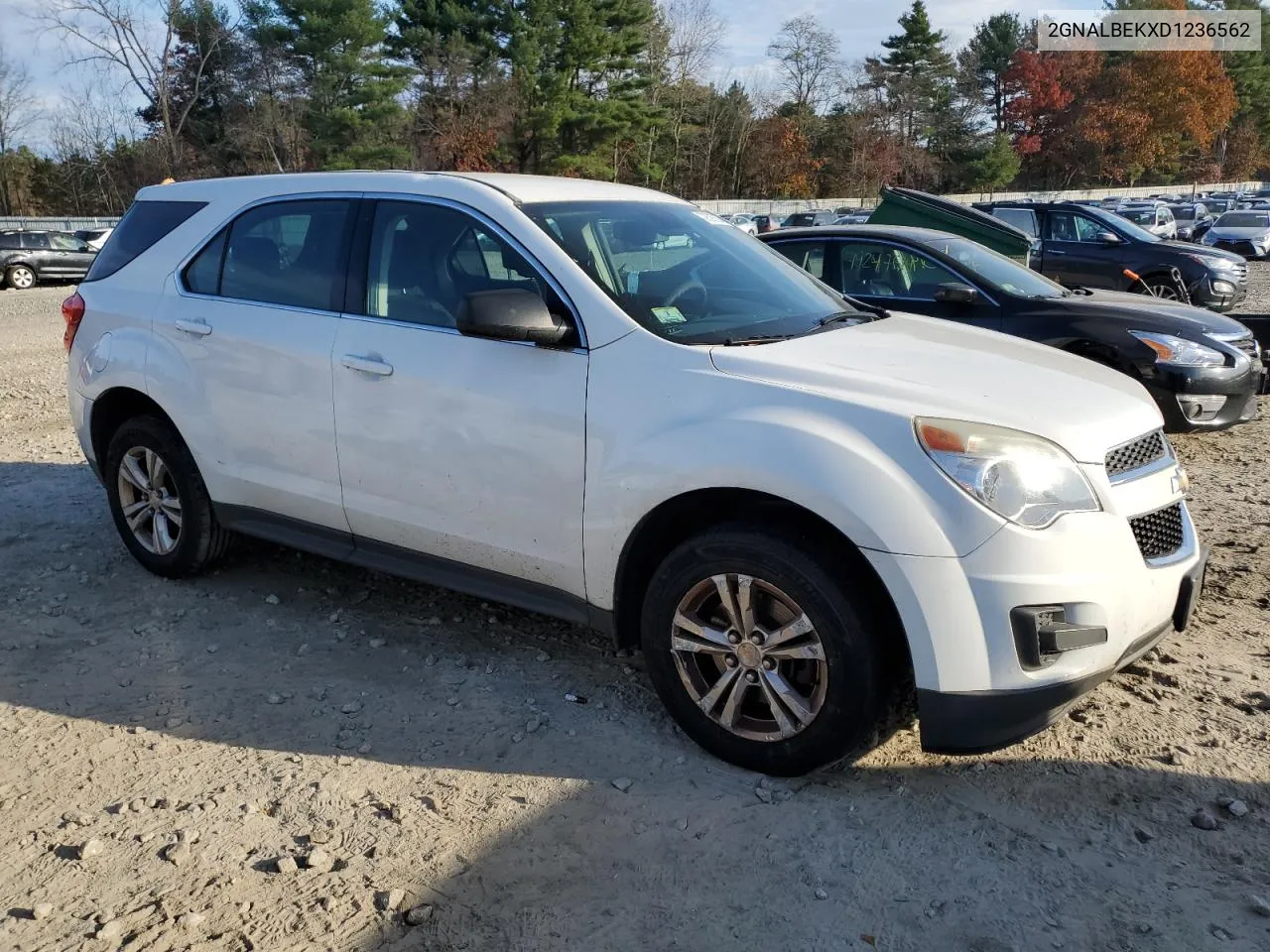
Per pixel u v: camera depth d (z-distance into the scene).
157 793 3.17
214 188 4.69
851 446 2.91
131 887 2.74
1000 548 2.80
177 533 4.81
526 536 3.57
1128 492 3.05
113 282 4.91
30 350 13.56
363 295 4.00
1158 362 6.87
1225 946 2.50
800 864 2.81
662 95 61.59
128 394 4.80
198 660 4.07
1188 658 4.00
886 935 2.55
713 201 50.97
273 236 4.36
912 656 2.87
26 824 3.02
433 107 53.72
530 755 3.36
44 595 4.74
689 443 3.12
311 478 4.16
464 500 3.69
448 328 3.74
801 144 65.75
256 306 4.30
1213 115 78.19
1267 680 3.81
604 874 2.78
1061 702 2.89
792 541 3.01
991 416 2.97
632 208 4.13
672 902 2.67
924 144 75.44
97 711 3.68
